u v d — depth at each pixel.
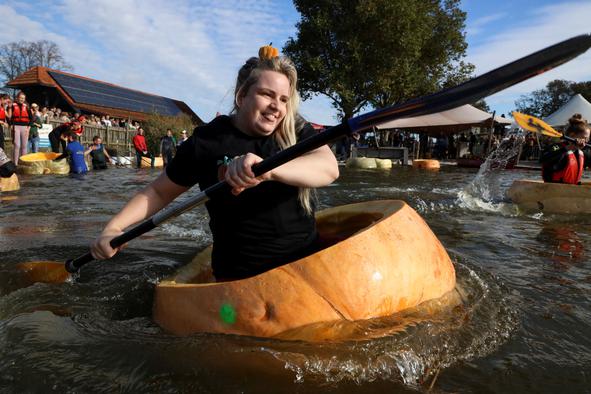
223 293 1.73
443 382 1.43
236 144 1.91
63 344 1.66
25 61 46.66
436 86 25.86
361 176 11.55
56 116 17.16
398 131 26.17
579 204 5.15
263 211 1.88
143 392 1.37
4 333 1.76
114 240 2.02
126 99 30.66
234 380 1.43
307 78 24.36
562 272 2.69
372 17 22.12
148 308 2.13
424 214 5.02
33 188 7.51
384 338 1.61
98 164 13.55
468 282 2.32
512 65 1.19
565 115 18.11
